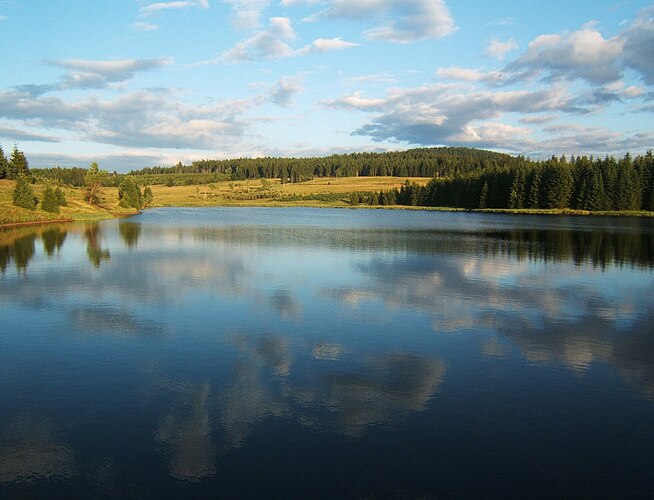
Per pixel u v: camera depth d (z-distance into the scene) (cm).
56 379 1586
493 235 6631
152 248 4881
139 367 1684
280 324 2194
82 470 1096
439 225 8719
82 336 2012
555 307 2544
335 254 4528
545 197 13362
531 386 1555
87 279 3194
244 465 1112
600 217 11350
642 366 1733
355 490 1027
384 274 3466
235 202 19138
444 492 1026
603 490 1041
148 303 2559
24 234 6197
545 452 1179
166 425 1290
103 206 11625
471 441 1221
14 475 1080
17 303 2544
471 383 1570
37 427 1283
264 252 4638
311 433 1248
